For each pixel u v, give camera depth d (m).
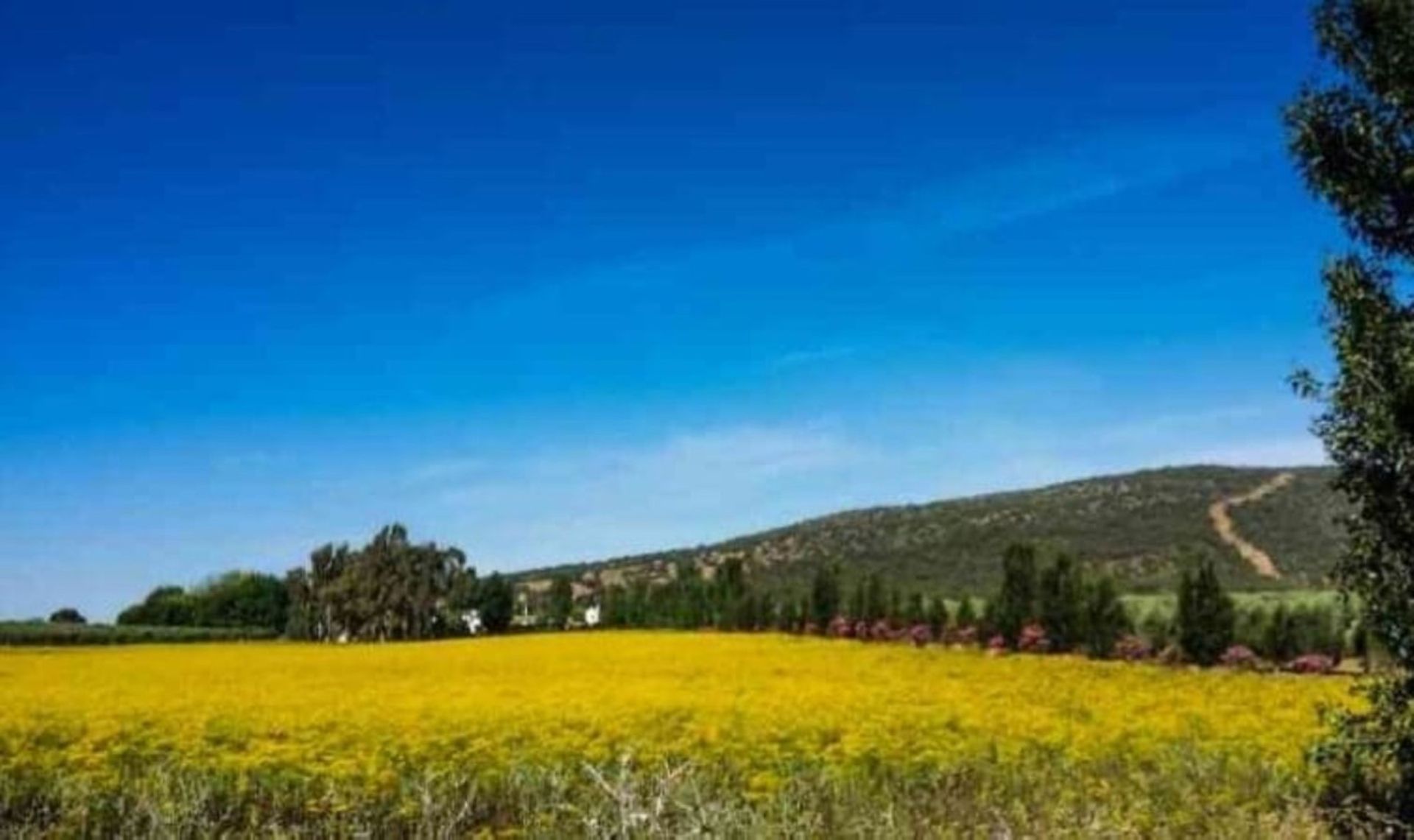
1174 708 27.64
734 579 81.12
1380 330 13.67
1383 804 14.43
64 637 79.19
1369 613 14.06
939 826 14.04
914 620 62.81
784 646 55.28
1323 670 44.88
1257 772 18.75
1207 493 123.12
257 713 24.67
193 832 15.66
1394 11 13.97
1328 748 14.63
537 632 97.06
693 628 80.44
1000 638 54.84
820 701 27.05
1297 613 48.91
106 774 17.58
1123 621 52.66
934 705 26.91
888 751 19.62
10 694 31.19
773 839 12.21
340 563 107.00
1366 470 13.80
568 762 18.81
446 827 15.34
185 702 27.72
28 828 16.36
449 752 19.36
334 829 15.95
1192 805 15.34
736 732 21.28
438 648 63.59
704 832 11.32
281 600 116.56
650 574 148.38
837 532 138.38
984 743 20.95
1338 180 14.34
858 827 13.59
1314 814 14.83
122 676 41.31
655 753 18.84
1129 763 19.86
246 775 17.84
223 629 101.75
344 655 56.19
